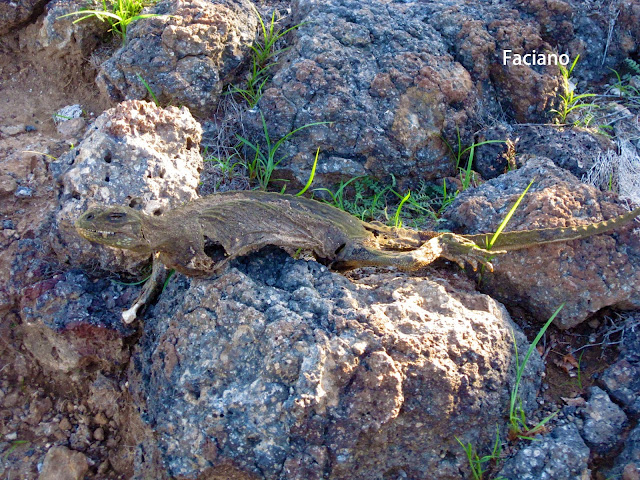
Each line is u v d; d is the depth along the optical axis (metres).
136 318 0.70
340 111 0.84
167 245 0.65
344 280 0.69
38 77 0.94
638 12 1.00
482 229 0.77
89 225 0.63
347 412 0.61
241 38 0.90
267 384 0.61
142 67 0.85
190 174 0.75
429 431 0.64
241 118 0.88
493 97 0.93
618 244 0.74
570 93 0.94
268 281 0.68
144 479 0.65
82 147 0.73
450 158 0.88
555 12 0.98
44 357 0.74
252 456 0.60
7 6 0.92
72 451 0.71
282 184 0.87
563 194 0.76
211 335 0.64
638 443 0.65
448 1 0.98
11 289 0.74
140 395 0.68
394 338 0.63
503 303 0.76
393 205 0.87
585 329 0.75
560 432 0.66
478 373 0.65
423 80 0.86
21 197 0.81
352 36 0.89
